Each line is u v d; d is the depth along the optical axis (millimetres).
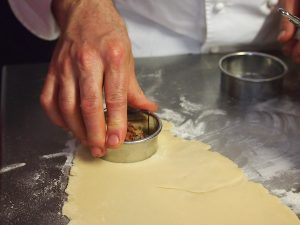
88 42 922
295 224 796
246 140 1007
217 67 1304
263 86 1124
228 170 915
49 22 1256
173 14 1292
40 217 831
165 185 885
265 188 875
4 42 1999
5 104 1151
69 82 909
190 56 1370
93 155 920
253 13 1281
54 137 1027
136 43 1373
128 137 950
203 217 815
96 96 869
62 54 945
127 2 1306
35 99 1172
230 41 1330
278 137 1013
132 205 843
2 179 917
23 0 1261
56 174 927
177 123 1066
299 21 991
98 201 854
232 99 1149
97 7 1019
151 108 970
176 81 1236
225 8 1260
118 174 916
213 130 1041
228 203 841
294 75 1240
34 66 1324
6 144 1011
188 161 944
